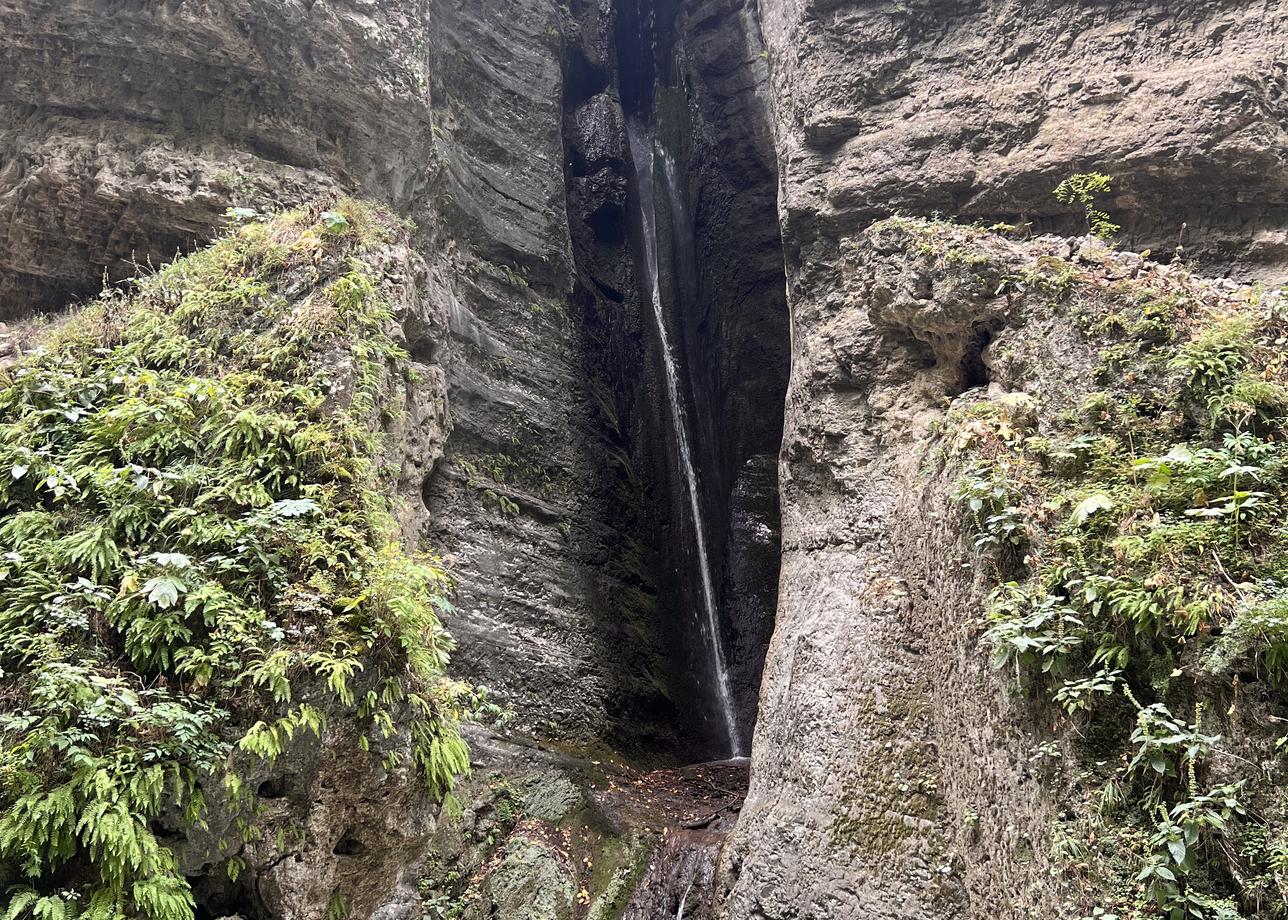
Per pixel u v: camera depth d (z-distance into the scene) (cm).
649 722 1204
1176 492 514
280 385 683
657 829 919
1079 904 462
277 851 524
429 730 602
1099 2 939
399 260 877
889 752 717
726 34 1853
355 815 564
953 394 816
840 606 822
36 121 894
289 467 640
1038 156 909
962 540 639
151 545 579
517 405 1201
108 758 471
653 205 1805
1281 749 405
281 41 923
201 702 515
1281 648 416
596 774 999
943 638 688
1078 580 511
